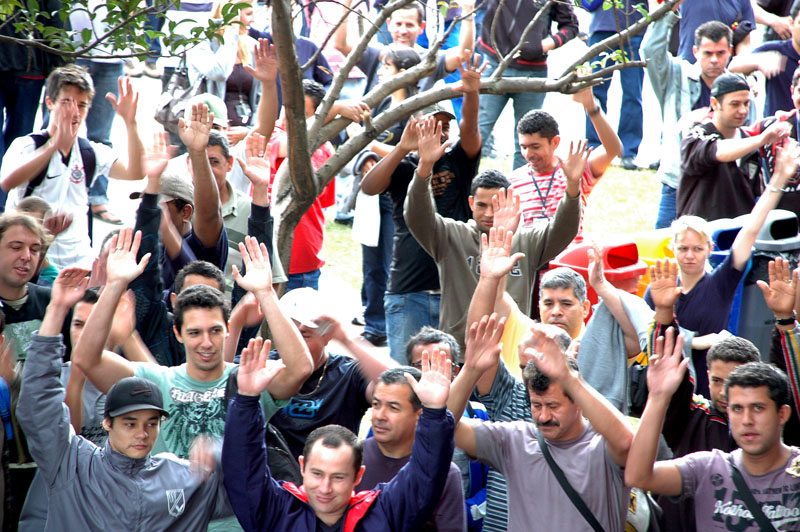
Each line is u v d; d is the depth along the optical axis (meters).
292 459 8.41
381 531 6.97
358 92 16.70
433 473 6.90
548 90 10.20
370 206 14.11
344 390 8.88
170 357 9.20
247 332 10.05
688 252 10.48
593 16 19.03
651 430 7.15
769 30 19.86
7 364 8.16
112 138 18.92
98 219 16.58
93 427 8.30
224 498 7.60
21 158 11.48
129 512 7.23
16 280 8.73
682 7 18.20
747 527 7.29
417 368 8.61
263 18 17.09
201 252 10.29
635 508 7.93
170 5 7.98
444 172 11.94
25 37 8.76
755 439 7.27
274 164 13.14
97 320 7.65
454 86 10.37
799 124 13.93
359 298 15.67
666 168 16.19
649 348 8.95
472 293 11.06
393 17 16.05
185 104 14.95
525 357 8.10
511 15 17.42
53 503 7.28
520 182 12.70
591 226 17.66
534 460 7.68
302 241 14.02
